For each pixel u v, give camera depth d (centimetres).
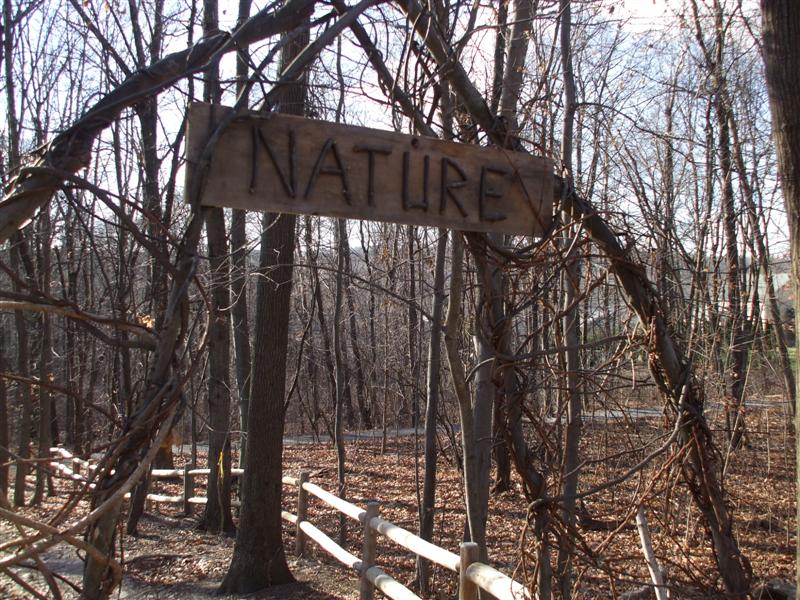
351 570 841
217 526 1046
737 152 991
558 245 359
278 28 280
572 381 461
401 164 276
